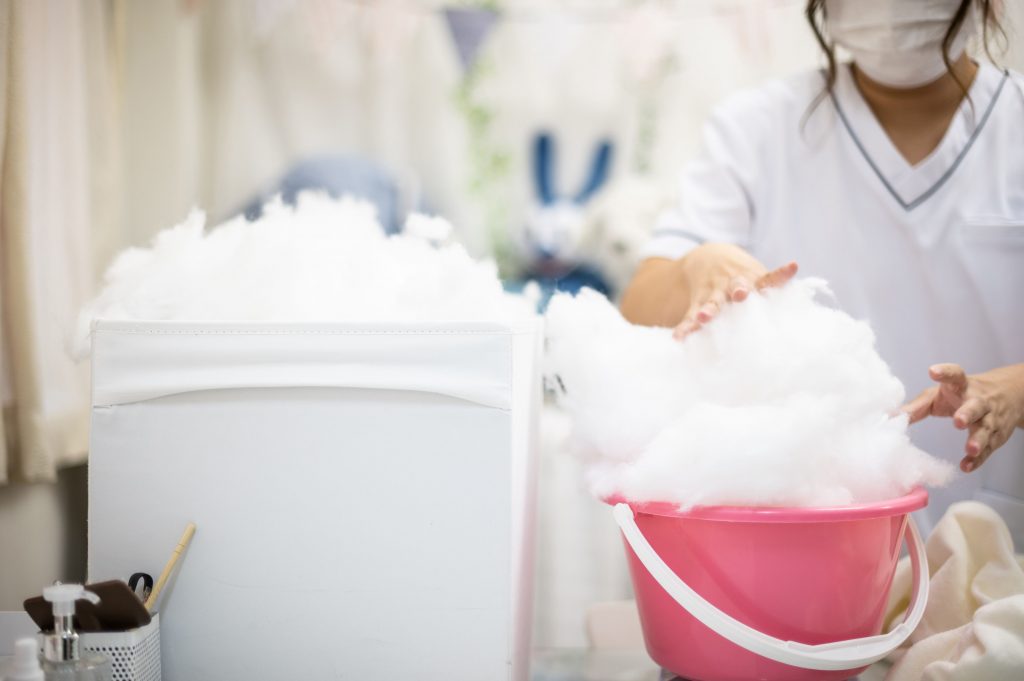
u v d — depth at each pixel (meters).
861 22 1.21
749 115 1.43
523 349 0.90
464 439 0.81
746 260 1.09
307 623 0.82
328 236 0.95
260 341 0.81
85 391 1.65
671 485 0.79
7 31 1.38
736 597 0.82
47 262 1.52
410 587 0.81
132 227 1.96
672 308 1.21
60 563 1.64
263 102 2.09
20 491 1.53
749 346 0.84
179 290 0.88
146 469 0.83
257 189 2.08
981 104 1.32
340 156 2.10
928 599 0.97
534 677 1.00
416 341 0.80
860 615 0.84
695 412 0.81
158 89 1.97
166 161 1.98
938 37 1.19
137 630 0.77
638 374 0.88
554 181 2.13
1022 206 1.30
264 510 0.82
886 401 0.84
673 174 2.11
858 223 1.38
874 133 1.34
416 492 0.81
